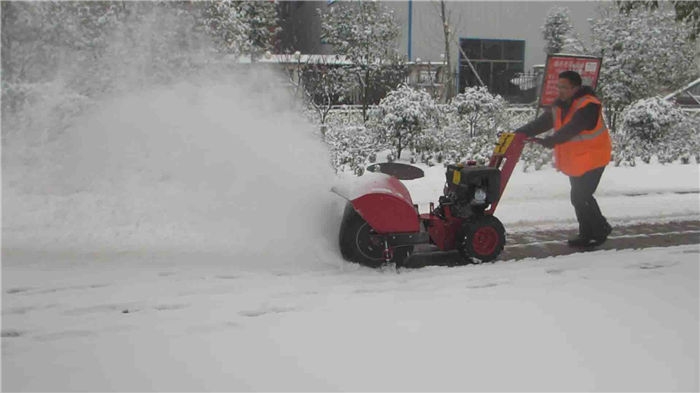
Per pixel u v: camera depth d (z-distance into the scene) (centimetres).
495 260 526
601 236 568
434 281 458
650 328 358
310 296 423
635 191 795
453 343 337
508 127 1116
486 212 522
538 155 966
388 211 475
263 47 1338
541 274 475
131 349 333
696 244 571
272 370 306
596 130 540
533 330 355
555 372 304
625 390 287
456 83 1912
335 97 1277
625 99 1253
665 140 1102
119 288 437
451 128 1055
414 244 500
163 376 300
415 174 845
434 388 287
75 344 342
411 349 330
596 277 462
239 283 450
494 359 318
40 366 312
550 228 635
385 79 1300
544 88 906
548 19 2059
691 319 372
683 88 1385
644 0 851
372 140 995
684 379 297
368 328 360
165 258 506
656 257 517
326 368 308
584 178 549
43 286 438
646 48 1227
